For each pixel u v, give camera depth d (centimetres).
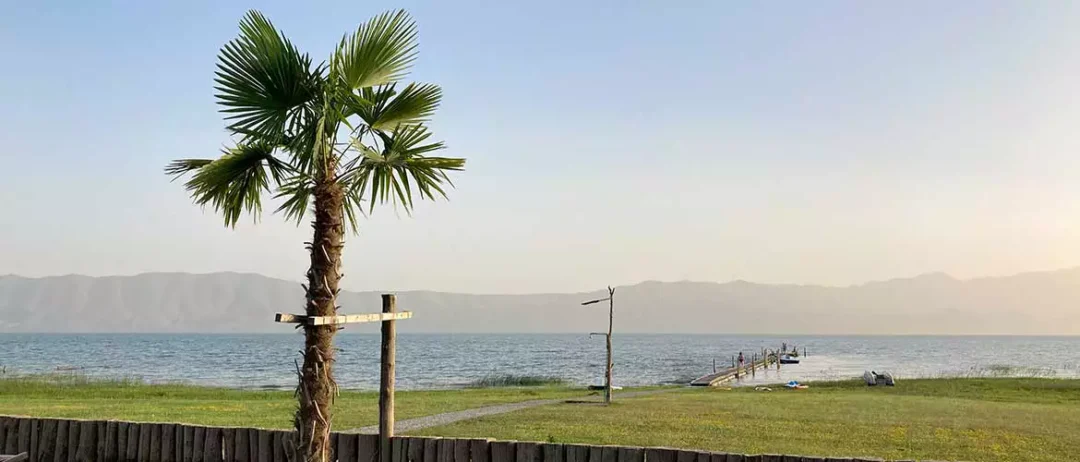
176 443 940
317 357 659
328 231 665
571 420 1955
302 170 682
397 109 754
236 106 683
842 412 2192
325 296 660
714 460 791
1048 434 1709
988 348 19662
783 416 2059
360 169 707
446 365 8925
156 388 3447
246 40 664
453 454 834
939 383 3984
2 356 11075
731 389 3884
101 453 970
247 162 734
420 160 741
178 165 729
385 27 722
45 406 2312
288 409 2239
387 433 834
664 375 6938
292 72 667
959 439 1617
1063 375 6900
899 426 1838
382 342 832
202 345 17725
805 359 11650
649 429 1764
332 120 682
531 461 827
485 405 2448
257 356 11469
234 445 917
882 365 9581
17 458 952
